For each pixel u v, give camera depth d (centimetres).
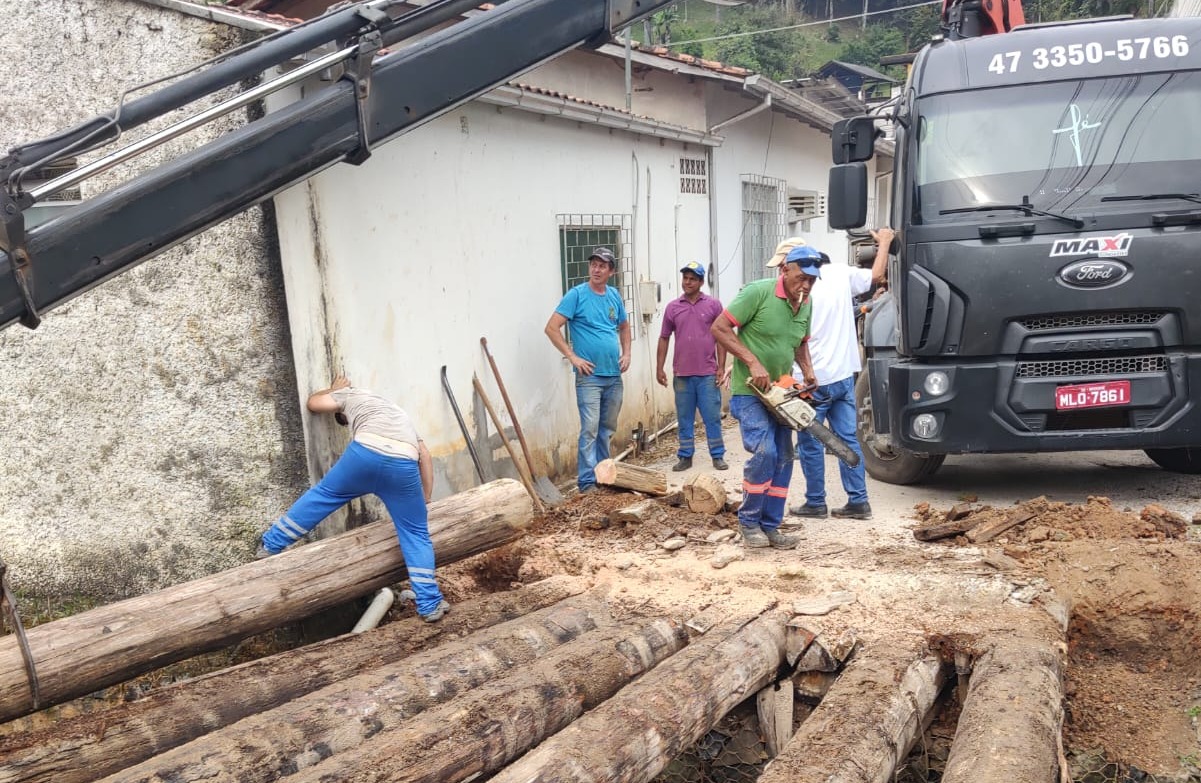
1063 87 641
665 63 1051
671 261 1023
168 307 521
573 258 825
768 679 450
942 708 453
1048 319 618
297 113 412
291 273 511
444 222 642
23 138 547
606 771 338
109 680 414
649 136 959
